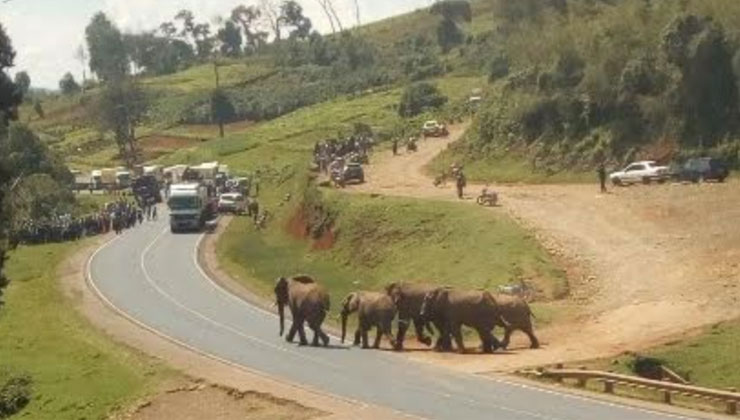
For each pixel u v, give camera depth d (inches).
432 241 2689.5
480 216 2741.1
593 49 3661.4
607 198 2903.5
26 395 1852.9
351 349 1870.1
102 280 2721.5
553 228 2593.5
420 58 7372.1
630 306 2015.3
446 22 7819.9
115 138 7076.8
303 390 1589.6
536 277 2242.9
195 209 3614.7
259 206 4023.1
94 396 1763.0
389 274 2596.0
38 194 4042.8
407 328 1953.7
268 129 6072.8
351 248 2864.2
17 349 2146.9
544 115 3693.4
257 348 1905.8
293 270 2790.4
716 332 1802.4
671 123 3324.3
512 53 4229.8
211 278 2704.2
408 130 5128.0
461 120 5108.3
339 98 6815.9
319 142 4995.1
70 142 7273.6
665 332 1829.5
